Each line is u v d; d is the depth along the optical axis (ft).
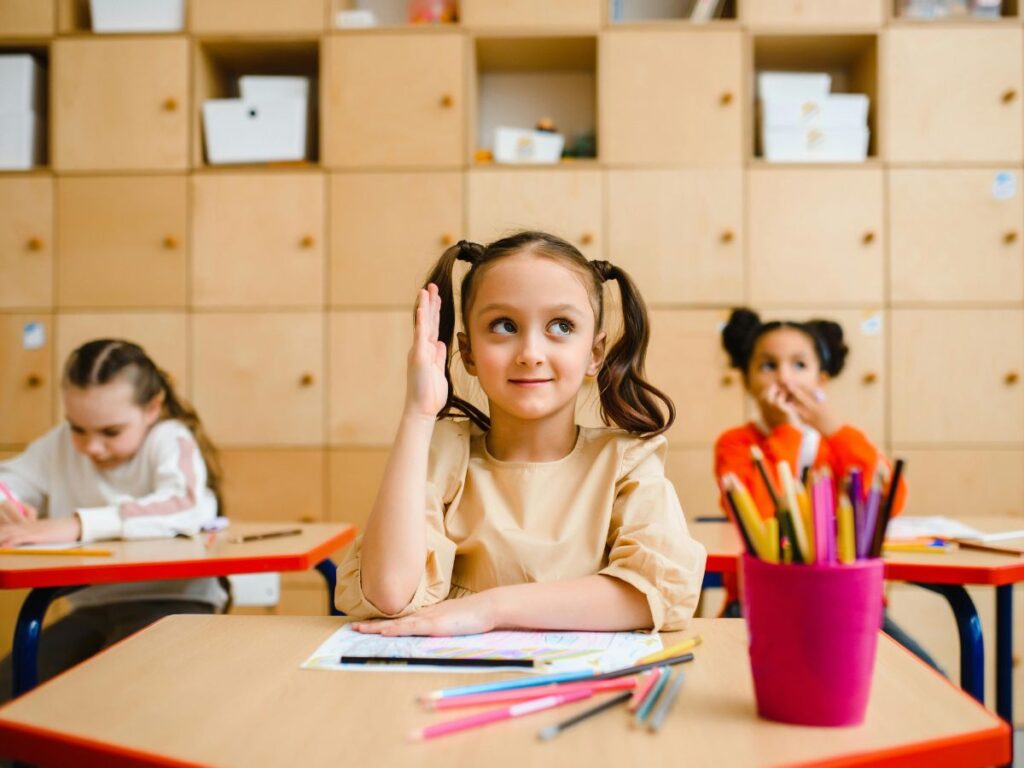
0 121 8.13
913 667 2.09
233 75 9.05
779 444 6.25
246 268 7.97
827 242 7.82
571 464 3.07
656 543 2.64
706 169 7.83
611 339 3.78
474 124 8.34
